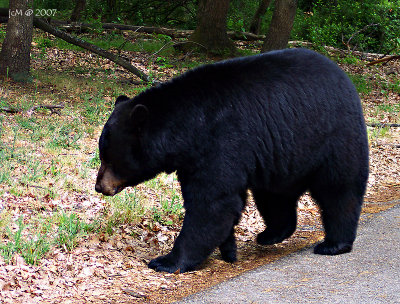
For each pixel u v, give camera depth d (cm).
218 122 495
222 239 518
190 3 2598
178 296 470
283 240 632
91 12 2469
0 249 534
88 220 640
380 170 1011
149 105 496
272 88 512
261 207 612
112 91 1323
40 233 583
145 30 2233
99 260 548
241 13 2689
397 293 444
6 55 1306
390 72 2106
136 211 682
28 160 806
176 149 494
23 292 462
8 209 637
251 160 508
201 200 506
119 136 491
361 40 2533
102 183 502
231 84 504
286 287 471
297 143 518
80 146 912
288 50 547
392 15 2666
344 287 464
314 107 521
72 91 1283
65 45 1866
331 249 562
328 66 546
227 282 492
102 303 457
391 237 611
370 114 1443
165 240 622
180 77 511
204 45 1986
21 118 1002
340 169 538
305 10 2920
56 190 716
